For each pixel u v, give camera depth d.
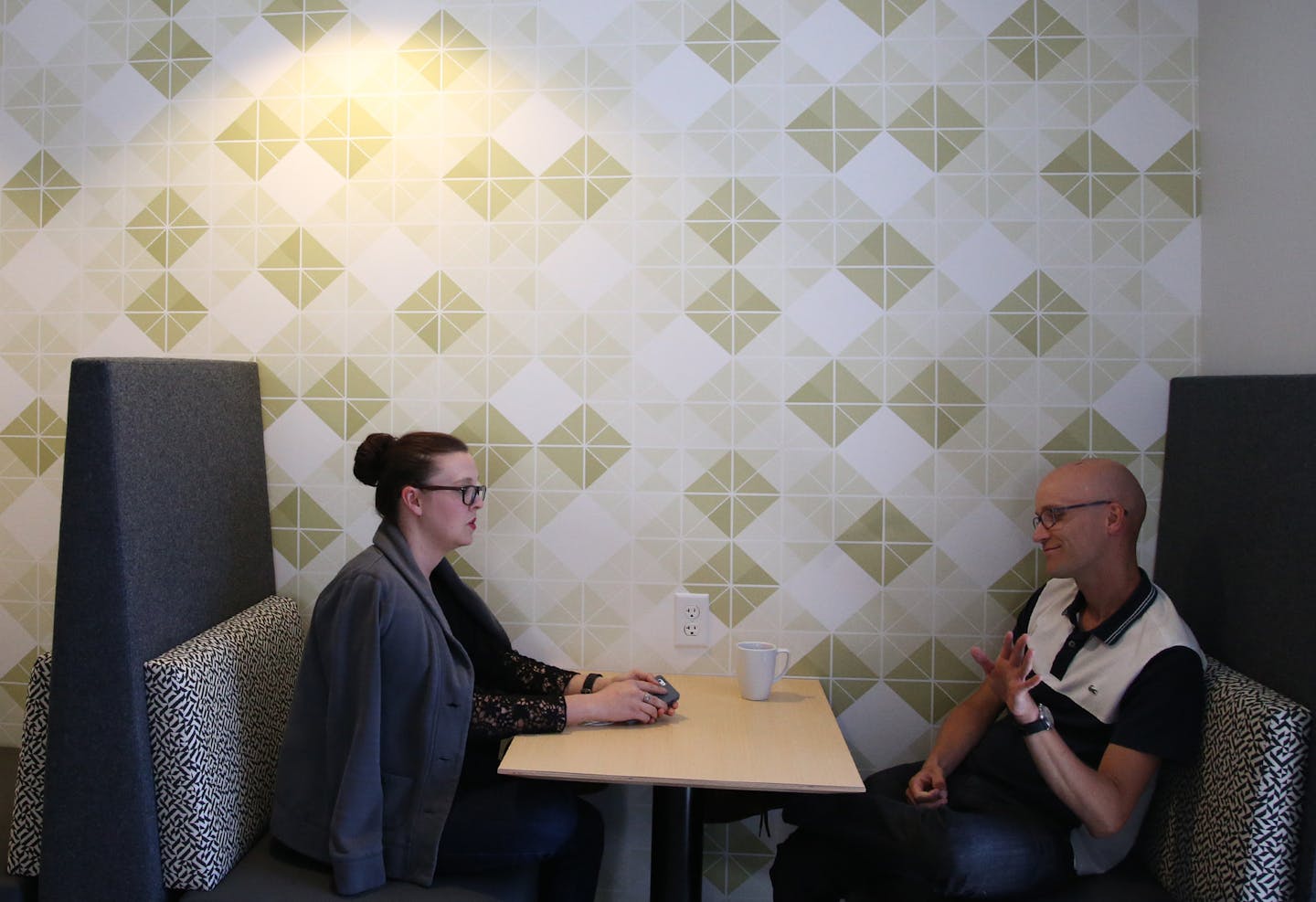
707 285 2.06
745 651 1.91
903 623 2.07
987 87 2.03
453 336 2.10
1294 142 1.67
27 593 2.19
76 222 2.17
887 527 2.06
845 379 2.06
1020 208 2.03
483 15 2.08
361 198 2.11
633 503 2.09
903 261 2.04
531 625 2.12
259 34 2.12
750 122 2.05
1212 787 1.54
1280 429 1.58
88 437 1.60
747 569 2.09
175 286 2.15
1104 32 2.01
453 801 1.65
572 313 2.08
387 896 1.57
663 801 1.67
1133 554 1.75
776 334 2.06
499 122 2.08
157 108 2.14
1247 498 1.67
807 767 1.57
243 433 2.04
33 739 1.69
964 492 2.05
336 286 2.12
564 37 2.07
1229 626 1.72
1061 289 2.03
